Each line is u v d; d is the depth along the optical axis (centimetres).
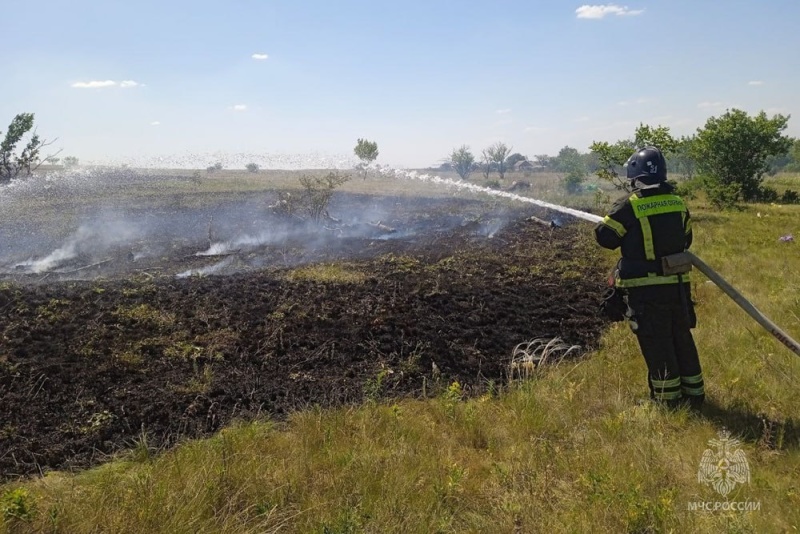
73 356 534
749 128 2130
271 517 297
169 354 546
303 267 898
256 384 496
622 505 301
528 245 1137
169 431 424
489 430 408
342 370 533
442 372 538
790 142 2150
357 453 365
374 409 435
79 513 298
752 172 2183
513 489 331
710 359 515
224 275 848
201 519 297
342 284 788
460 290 779
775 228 1330
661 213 437
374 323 633
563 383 488
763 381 459
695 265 435
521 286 820
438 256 1017
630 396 460
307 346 581
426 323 645
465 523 304
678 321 437
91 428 420
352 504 313
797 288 742
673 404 433
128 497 312
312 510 308
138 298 699
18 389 475
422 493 325
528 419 419
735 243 1145
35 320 614
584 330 650
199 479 327
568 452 375
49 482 353
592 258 1008
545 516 302
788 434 385
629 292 447
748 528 282
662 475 337
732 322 614
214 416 442
